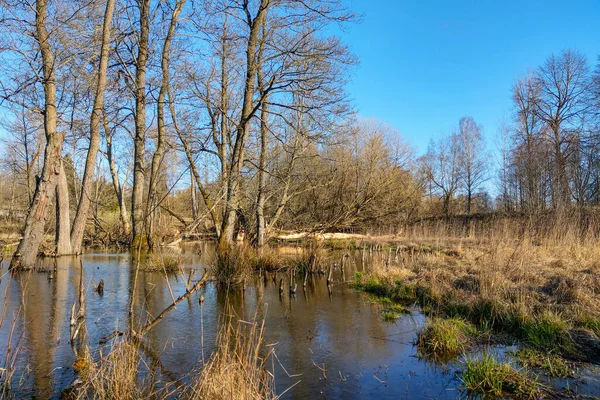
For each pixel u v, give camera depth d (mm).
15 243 16750
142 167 15797
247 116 12852
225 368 3713
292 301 8273
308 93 12852
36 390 4043
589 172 24438
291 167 16078
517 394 4207
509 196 30375
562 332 5570
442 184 40094
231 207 12461
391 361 5148
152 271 11102
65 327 6000
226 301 7934
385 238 21391
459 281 8555
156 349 5266
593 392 4203
